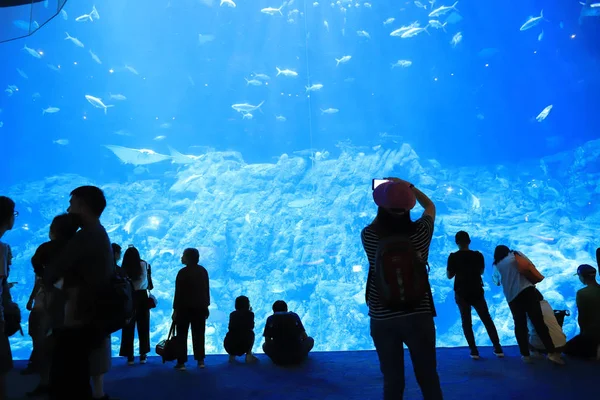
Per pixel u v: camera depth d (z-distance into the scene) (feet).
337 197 130.62
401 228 8.14
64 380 8.45
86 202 8.96
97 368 12.02
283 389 14.20
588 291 17.58
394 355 7.88
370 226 8.41
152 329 94.79
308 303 102.47
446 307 97.96
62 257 8.41
